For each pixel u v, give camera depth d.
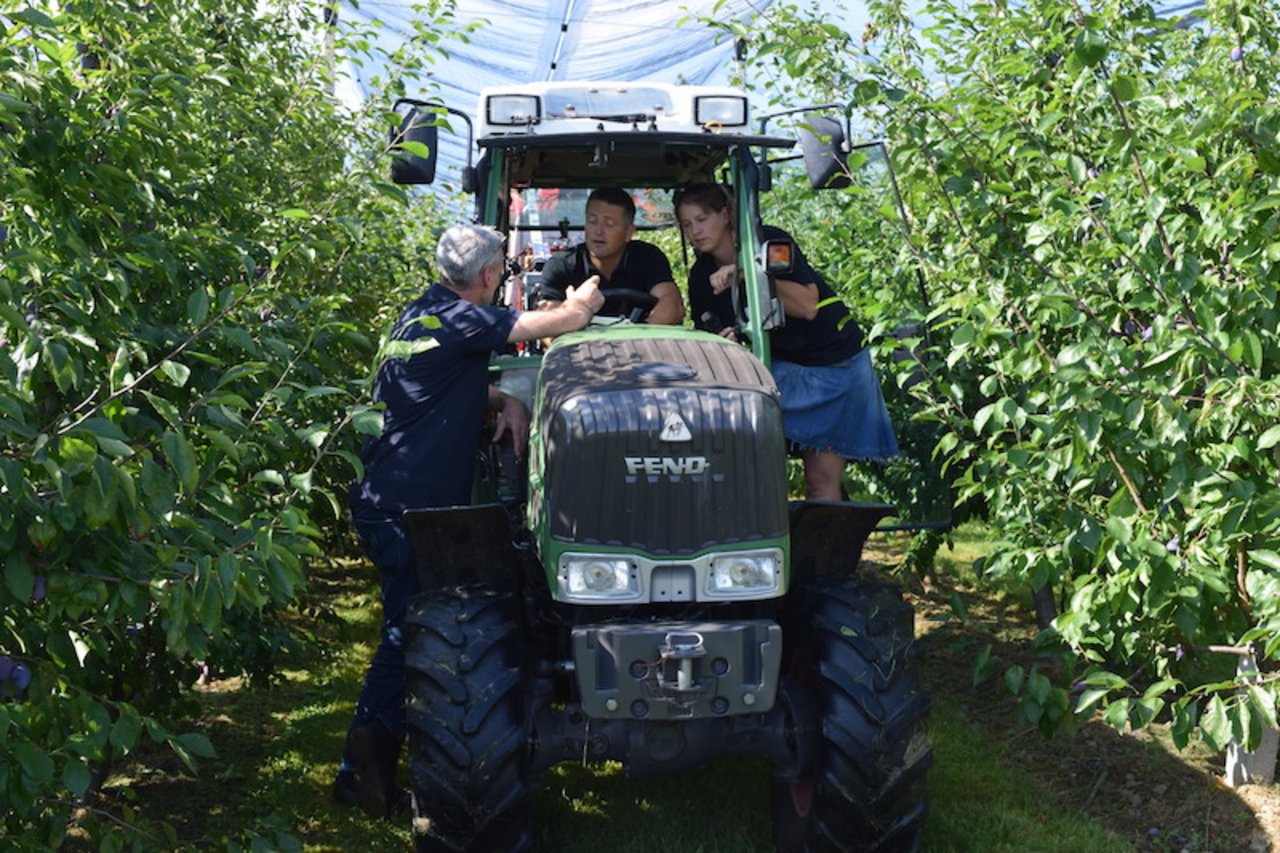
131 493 2.54
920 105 4.31
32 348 2.63
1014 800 4.76
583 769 4.98
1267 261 3.58
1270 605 3.45
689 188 4.90
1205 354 3.47
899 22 5.80
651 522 3.70
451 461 4.41
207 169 4.49
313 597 7.43
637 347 4.19
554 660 4.14
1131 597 3.82
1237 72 4.17
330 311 4.36
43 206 3.42
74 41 3.81
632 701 3.61
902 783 3.82
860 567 7.02
